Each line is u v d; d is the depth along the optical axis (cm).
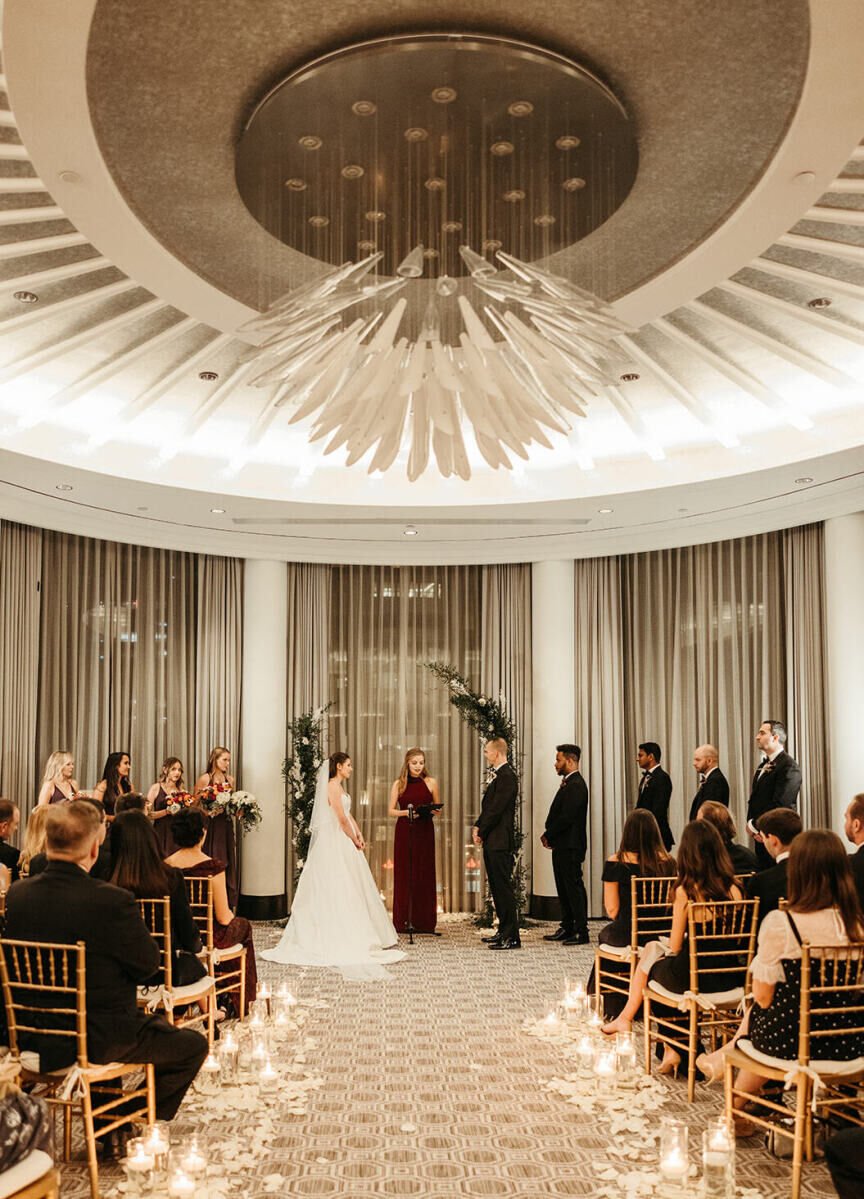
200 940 575
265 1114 509
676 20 325
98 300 569
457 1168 448
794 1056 424
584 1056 570
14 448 771
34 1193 331
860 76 345
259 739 1091
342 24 325
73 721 996
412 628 1170
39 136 371
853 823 542
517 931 951
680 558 1095
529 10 322
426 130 369
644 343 668
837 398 765
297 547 1109
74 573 1012
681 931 551
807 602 976
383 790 1146
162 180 404
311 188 403
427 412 401
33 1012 424
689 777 1061
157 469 872
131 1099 457
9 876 644
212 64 338
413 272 349
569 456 916
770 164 399
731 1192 380
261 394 771
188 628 1102
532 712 1134
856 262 524
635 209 429
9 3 304
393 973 839
